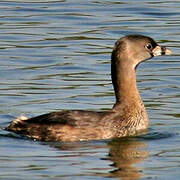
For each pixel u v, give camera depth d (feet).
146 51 56.03
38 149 51.13
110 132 53.67
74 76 69.51
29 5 90.27
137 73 71.00
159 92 65.57
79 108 60.85
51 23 84.33
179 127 56.59
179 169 47.65
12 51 75.97
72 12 87.71
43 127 53.16
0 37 79.87
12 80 68.39
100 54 75.10
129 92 55.52
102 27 82.74
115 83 55.88
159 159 49.60
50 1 91.86
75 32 81.41
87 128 53.16
